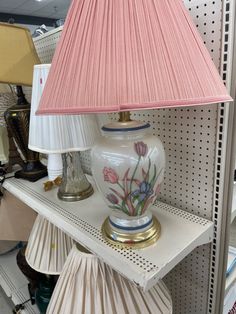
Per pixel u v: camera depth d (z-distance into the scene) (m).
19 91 0.89
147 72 0.33
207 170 0.62
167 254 0.51
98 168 0.49
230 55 0.52
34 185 0.90
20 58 0.79
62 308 0.60
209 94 0.37
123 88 0.33
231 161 0.59
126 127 0.46
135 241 0.54
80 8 0.39
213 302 0.72
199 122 0.60
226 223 0.65
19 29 0.81
